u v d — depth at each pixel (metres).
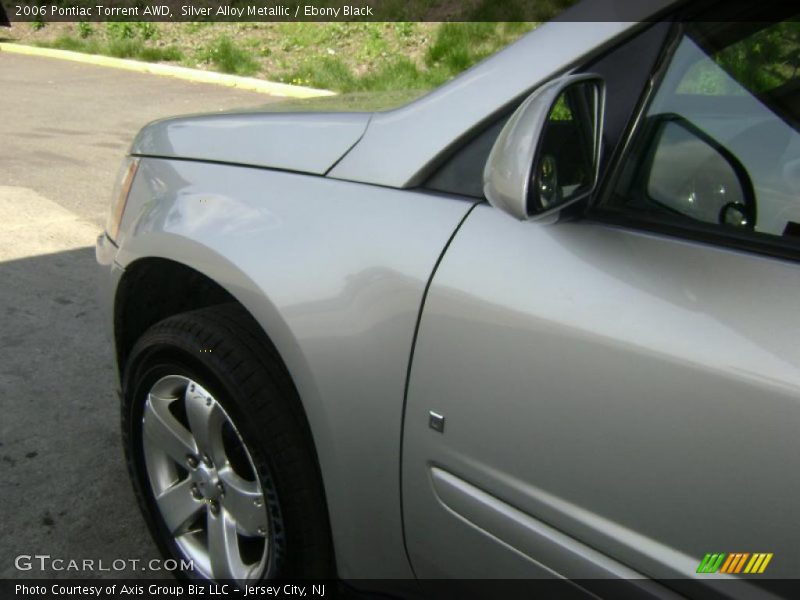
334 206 1.74
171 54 11.91
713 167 1.41
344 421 1.69
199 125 2.18
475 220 1.54
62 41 13.29
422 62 10.48
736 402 1.20
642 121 1.44
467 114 1.61
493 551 1.54
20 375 3.45
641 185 1.44
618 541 1.36
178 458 2.16
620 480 1.33
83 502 2.66
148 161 2.28
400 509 1.70
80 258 4.87
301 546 1.87
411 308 1.57
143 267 2.21
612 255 1.38
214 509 2.12
